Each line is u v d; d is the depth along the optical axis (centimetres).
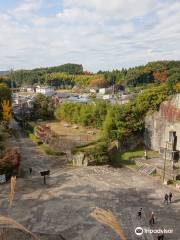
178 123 7088
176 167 6381
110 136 7625
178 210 4628
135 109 7881
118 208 4628
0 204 4638
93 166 6638
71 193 5150
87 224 4106
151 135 7806
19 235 2489
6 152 6328
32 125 10194
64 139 8156
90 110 10212
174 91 8169
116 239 3753
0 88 11319
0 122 10288
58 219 4231
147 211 4562
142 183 5716
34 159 7138
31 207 4578
